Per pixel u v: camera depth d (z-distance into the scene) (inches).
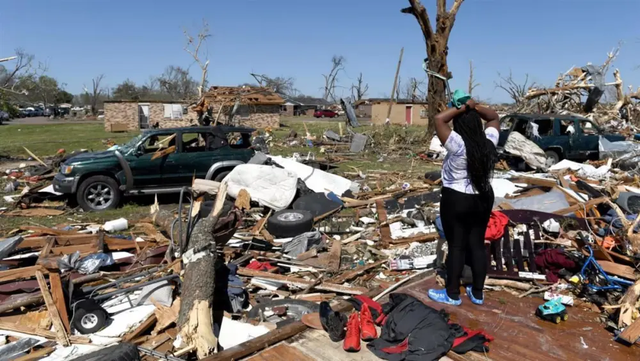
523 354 134.8
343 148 801.6
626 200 296.2
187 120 1473.9
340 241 277.7
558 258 191.3
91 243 237.0
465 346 135.8
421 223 314.3
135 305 183.8
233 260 244.5
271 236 290.7
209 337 148.7
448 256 167.3
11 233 290.8
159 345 157.5
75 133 1280.8
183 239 189.6
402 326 142.6
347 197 394.9
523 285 183.6
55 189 370.6
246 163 405.4
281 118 2236.7
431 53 800.3
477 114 151.6
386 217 329.4
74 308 165.5
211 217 201.3
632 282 171.3
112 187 375.9
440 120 149.7
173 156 388.8
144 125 1461.6
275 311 176.6
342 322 147.9
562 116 593.9
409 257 248.2
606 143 578.9
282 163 430.0
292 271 236.5
